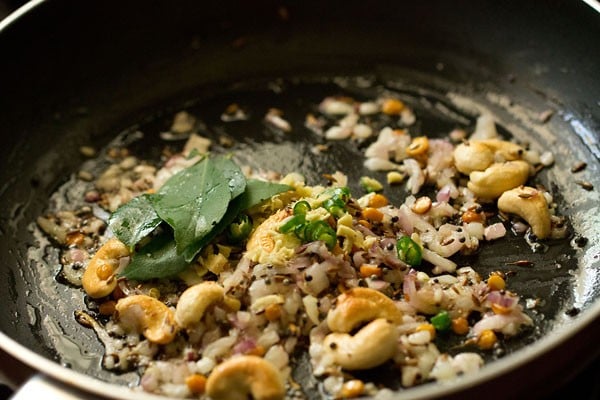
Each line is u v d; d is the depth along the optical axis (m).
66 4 0.43
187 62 0.47
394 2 0.46
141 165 0.43
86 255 0.40
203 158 0.40
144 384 0.34
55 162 0.44
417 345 0.34
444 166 0.42
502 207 0.39
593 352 0.33
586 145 0.42
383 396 0.31
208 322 0.35
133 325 0.36
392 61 0.47
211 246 0.38
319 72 0.47
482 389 0.30
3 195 0.42
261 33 0.48
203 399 0.33
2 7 0.47
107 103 0.46
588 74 0.43
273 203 0.39
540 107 0.44
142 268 0.37
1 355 0.32
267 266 0.36
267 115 0.45
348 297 0.34
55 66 0.44
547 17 0.43
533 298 0.37
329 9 0.47
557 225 0.39
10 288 0.39
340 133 0.44
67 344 0.36
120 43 0.46
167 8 0.46
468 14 0.45
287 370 0.34
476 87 0.46
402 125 0.44
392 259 0.37
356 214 0.39
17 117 0.43
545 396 0.32
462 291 0.36
